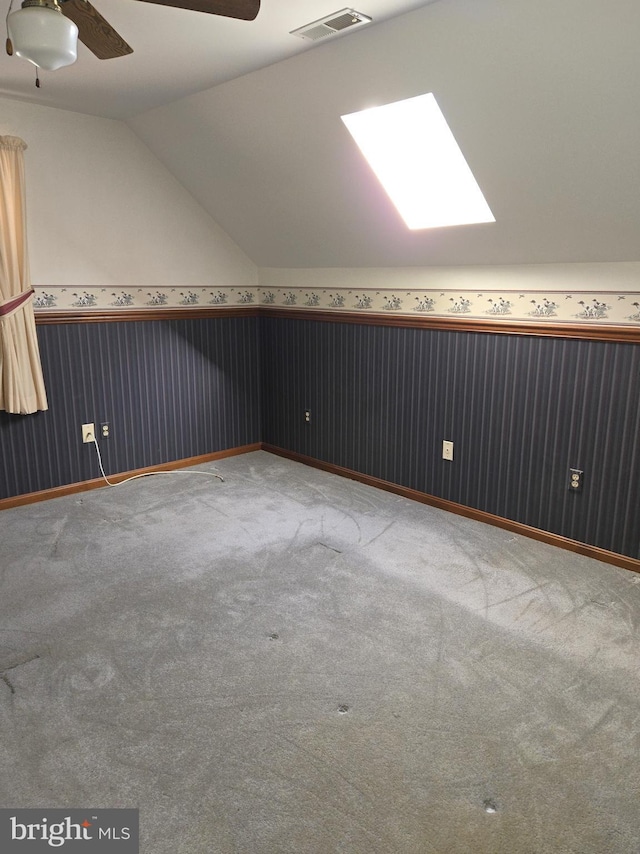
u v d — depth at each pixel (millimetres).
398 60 2443
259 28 2402
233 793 1683
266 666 2205
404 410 3799
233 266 4547
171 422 4371
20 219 3377
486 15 2082
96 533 3309
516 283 3139
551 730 1905
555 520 3162
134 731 1900
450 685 2109
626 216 2537
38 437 3752
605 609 2572
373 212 3395
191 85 3121
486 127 2500
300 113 3020
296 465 4551
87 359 3896
